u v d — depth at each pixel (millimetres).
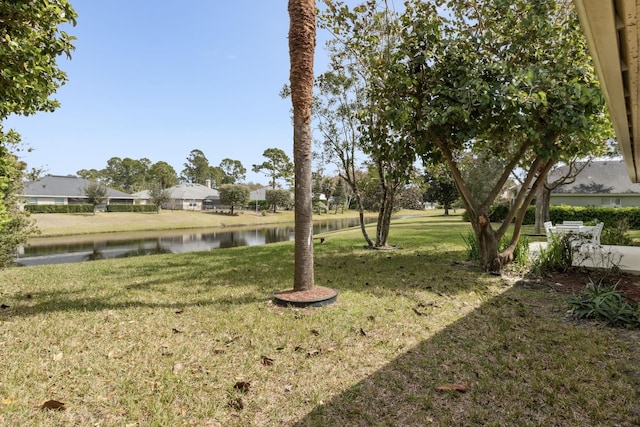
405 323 3705
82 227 31750
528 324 3695
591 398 2287
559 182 14594
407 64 6422
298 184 4629
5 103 4168
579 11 2168
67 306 4301
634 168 8797
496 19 6164
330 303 4398
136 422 2053
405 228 18469
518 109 5293
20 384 2422
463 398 2305
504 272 6324
